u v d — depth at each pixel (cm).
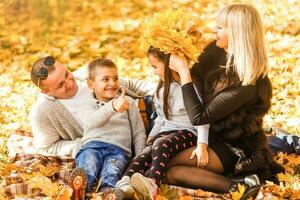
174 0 1274
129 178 468
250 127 480
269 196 464
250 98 473
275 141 561
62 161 524
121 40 1052
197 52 475
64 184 493
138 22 1155
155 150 477
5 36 1094
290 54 864
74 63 948
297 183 497
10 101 750
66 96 539
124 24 1148
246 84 467
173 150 482
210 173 487
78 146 529
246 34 468
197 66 507
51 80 527
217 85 478
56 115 532
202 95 489
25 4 1197
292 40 933
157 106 514
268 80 484
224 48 489
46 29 1131
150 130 545
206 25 1081
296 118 638
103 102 530
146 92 588
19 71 912
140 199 461
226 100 469
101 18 1198
